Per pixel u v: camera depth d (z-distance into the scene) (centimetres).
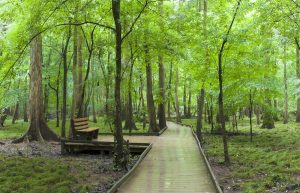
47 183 1080
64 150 1734
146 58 1939
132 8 1473
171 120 4788
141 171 1212
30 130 2114
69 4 1283
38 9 1224
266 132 2627
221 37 1328
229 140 2233
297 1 1477
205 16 1566
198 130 2166
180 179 1088
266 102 2802
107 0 1421
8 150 1780
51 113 4931
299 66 2094
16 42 1234
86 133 1852
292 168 1242
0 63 1196
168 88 3994
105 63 3528
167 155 1555
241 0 1315
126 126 3130
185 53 2012
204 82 1855
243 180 1120
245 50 1568
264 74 1934
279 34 1566
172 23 1722
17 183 1061
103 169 1298
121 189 966
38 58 2177
